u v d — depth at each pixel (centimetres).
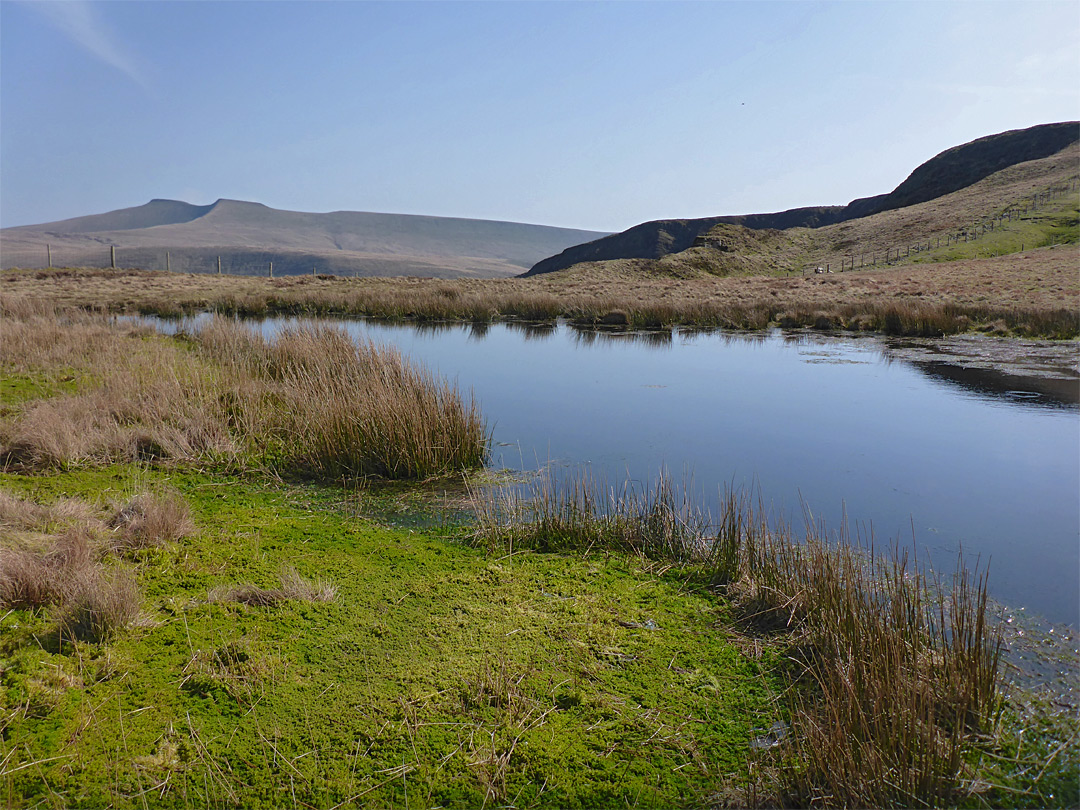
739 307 2584
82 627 373
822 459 808
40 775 273
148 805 263
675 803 276
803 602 424
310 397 850
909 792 279
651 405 1103
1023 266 4041
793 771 286
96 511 550
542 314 2580
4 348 1223
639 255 13100
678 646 389
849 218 12838
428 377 873
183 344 1511
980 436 916
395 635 388
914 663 342
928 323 2036
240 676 340
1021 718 336
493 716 321
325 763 289
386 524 575
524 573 479
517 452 823
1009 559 533
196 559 478
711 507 646
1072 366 1451
